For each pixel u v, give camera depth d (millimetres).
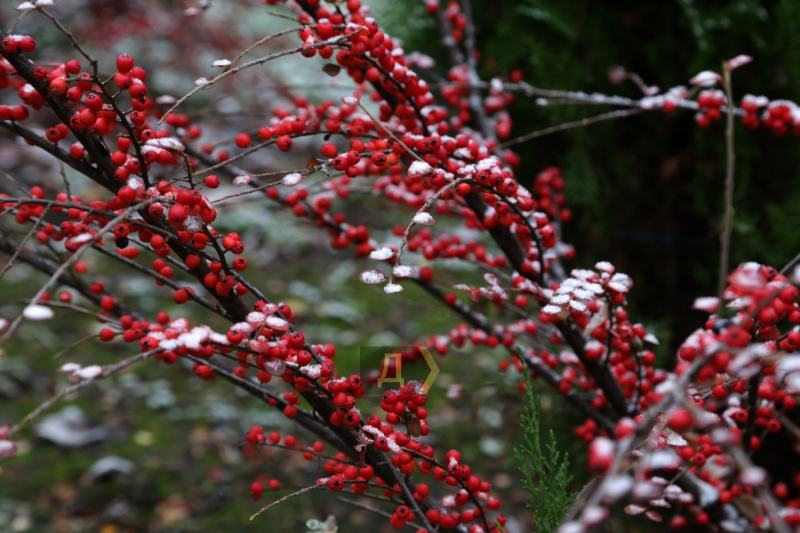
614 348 1619
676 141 2508
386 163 1301
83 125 1115
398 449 1109
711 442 1403
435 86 2016
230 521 2594
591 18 2416
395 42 1573
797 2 2176
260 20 7559
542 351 1907
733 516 1671
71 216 1402
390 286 1024
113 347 3957
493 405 3188
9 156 5547
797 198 2283
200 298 1292
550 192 2000
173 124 1717
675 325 2559
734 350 907
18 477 2852
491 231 1562
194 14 1949
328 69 1387
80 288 1609
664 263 2551
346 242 1797
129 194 1087
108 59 6289
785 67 2244
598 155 2490
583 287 1238
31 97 1142
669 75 2418
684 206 2521
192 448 3088
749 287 917
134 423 3295
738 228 2256
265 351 1065
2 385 3477
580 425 2365
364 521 2588
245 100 6199
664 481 1383
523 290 1459
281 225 5566
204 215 1097
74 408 3350
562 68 2326
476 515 1352
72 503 2699
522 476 2861
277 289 4660
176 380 3730
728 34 2287
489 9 2586
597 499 756
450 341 1992
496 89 1938
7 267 1031
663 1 2387
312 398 1264
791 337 1173
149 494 2768
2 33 1081
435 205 1897
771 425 1523
